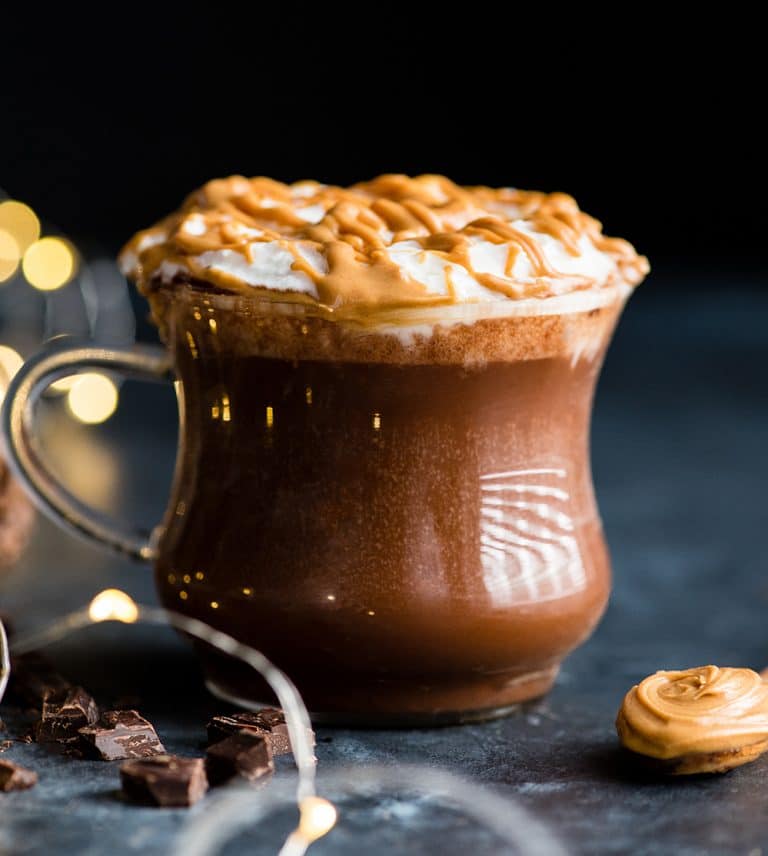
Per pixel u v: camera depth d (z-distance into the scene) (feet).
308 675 1.75
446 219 1.77
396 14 6.75
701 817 1.61
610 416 3.59
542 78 6.71
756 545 2.47
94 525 1.88
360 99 6.82
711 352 4.41
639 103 6.59
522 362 1.72
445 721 1.77
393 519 1.72
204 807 1.62
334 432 1.72
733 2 6.44
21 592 2.15
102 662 1.93
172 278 1.74
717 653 2.00
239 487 1.75
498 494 1.74
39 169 6.79
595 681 1.90
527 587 1.74
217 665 1.79
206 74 6.79
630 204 6.66
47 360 1.86
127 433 3.18
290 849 1.56
